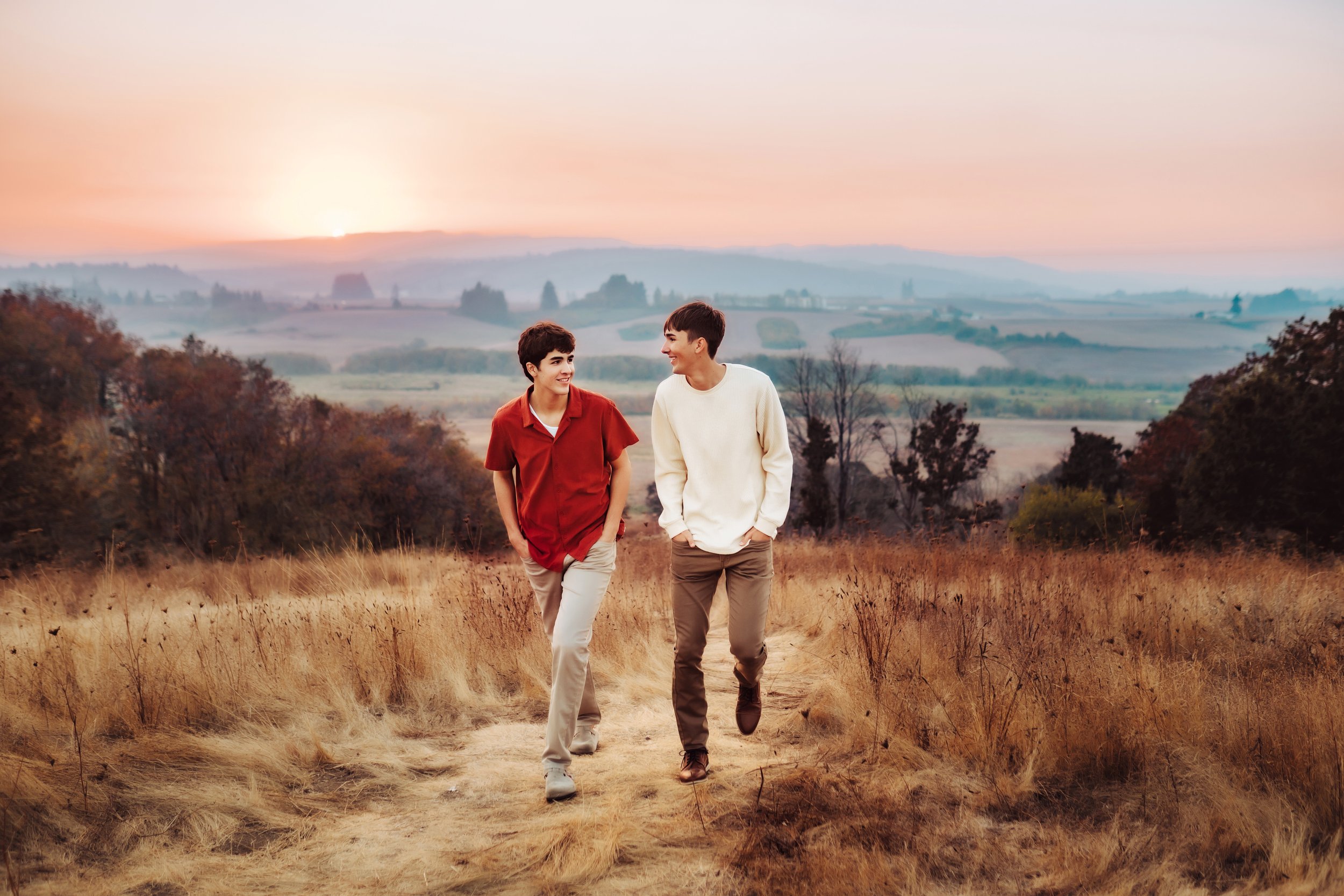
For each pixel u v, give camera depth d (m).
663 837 2.70
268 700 3.90
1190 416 33.75
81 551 19.45
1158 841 2.61
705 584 3.30
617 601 6.00
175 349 33.66
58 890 2.40
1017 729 3.27
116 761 3.16
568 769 3.09
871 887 2.38
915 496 31.52
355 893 2.41
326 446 29.95
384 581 8.88
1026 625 4.78
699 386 3.27
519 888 2.43
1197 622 5.10
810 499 29.25
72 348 35.59
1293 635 4.75
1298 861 2.36
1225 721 3.21
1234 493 19.16
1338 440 17.89
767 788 3.02
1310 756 2.87
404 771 3.31
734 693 4.36
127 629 4.47
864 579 6.93
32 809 2.77
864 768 3.19
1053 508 19.42
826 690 4.04
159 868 2.52
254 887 2.44
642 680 4.46
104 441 28.50
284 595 8.32
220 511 26.55
